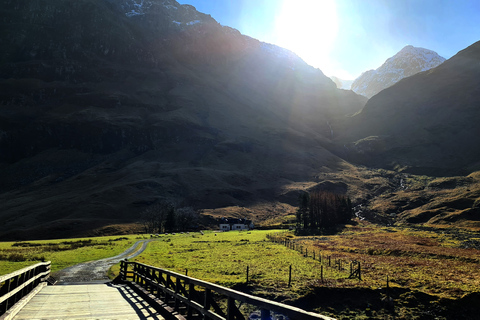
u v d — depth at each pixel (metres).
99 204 176.50
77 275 28.59
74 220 150.25
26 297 13.27
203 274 31.52
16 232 137.25
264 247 59.62
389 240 75.12
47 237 133.75
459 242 70.62
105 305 12.98
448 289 28.00
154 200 188.25
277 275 31.67
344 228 116.44
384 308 25.62
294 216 170.50
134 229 144.38
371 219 163.50
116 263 37.25
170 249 56.38
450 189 196.25
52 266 33.84
